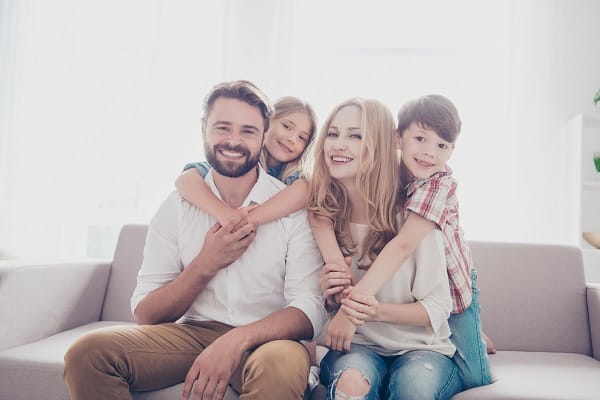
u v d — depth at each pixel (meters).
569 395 1.00
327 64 2.76
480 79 2.57
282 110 1.47
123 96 2.94
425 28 2.72
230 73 2.71
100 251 2.97
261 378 0.92
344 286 1.12
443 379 1.04
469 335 1.16
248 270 1.19
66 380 0.96
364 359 1.05
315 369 1.27
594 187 2.48
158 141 2.78
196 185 1.23
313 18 2.77
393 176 1.21
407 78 2.72
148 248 1.23
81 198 2.87
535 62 2.52
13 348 1.22
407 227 1.15
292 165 1.47
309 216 1.22
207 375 0.97
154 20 2.84
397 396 1.00
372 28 2.76
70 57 2.91
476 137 2.55
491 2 2.59
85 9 2.95
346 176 1.20
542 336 1.46
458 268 1.21
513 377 1.13
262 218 1.15
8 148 2.88
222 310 1.20
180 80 2.79
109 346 0.97
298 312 1.10
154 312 1.13
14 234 2.87
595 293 1.44
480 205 2.52
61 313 1.44
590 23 2.56
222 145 1.18
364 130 1.18
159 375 1.04
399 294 1.17
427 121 1.20
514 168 2.50
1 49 2.92
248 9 2.73
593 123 2.46
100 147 2.92
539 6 2.53
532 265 1.52
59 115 2.90
